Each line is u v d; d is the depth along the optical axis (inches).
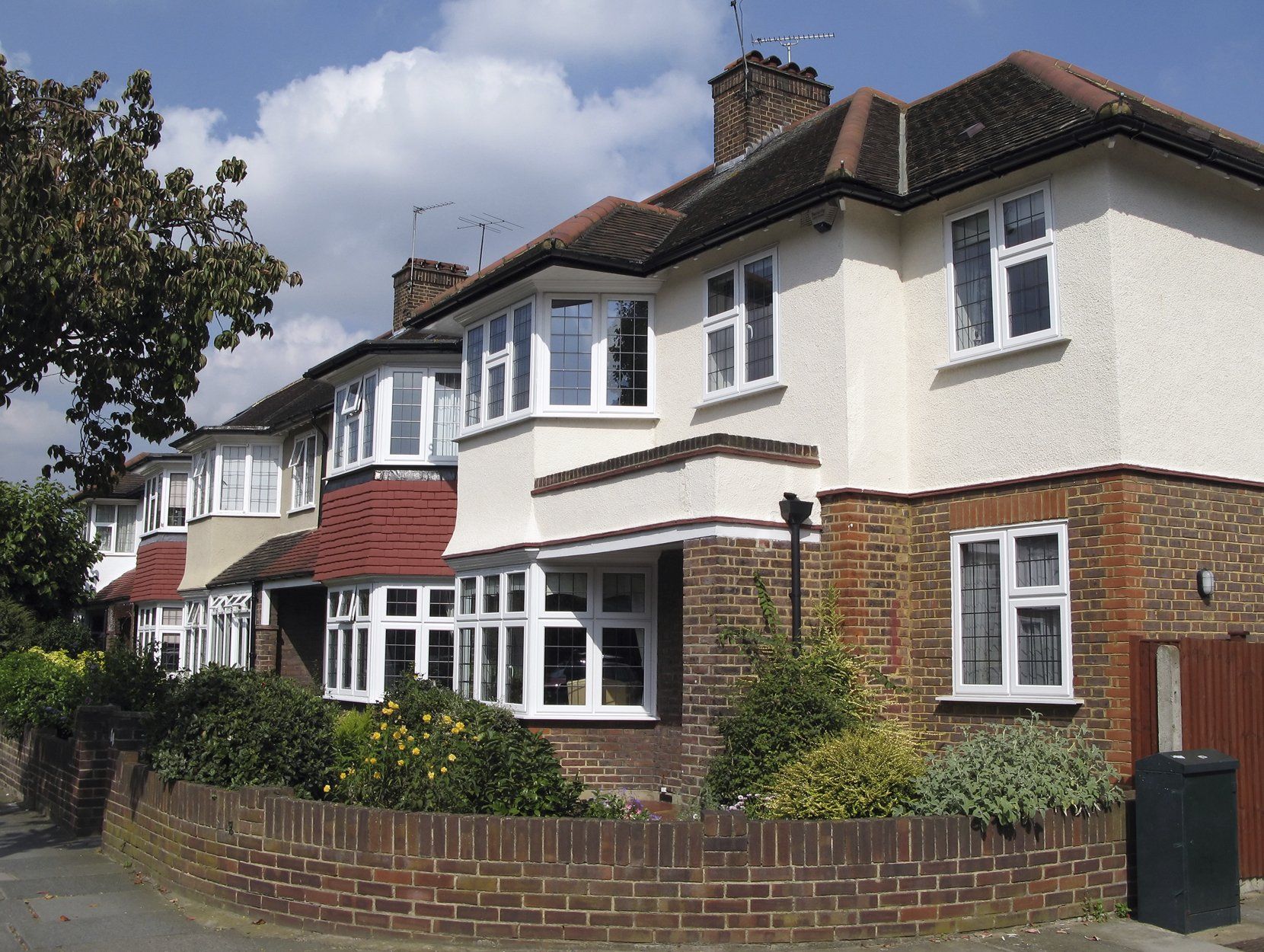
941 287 487.2
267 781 389.7
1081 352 429.7
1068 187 440.8
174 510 1286.9
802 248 511.8
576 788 374.3
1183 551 424.8
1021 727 397.4
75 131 433.4
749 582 461.7
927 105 593.0
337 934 329.4
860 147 531.5
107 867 435.8
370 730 422.0
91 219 428.1
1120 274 424.5
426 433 775.7
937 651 470.3
